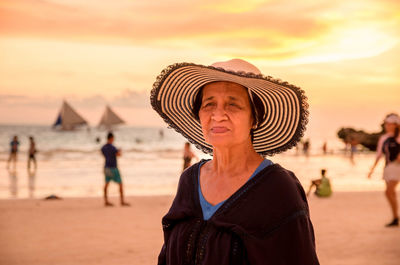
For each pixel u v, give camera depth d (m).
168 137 118.50
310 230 1.44
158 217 10.62
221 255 1.41
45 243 7.83
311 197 14.10
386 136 8.77
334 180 23.17
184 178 1.70
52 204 12.57
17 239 8.14
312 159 42.38
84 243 7.85
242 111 1.55
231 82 1.59
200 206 1.56
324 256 6.75
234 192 1.50
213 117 1.55
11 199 13.43
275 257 1.36
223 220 1.44
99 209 11.80
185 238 1.54
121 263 6.53
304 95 1.60
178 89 1.79
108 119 133.88
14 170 26.98
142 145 74.31
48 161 35.03
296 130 1.71
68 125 116.50
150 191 17.72
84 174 24.78
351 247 7.30
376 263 6.32
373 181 22.78
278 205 1.40
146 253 7.15
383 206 12.14
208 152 1.97
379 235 8.23
